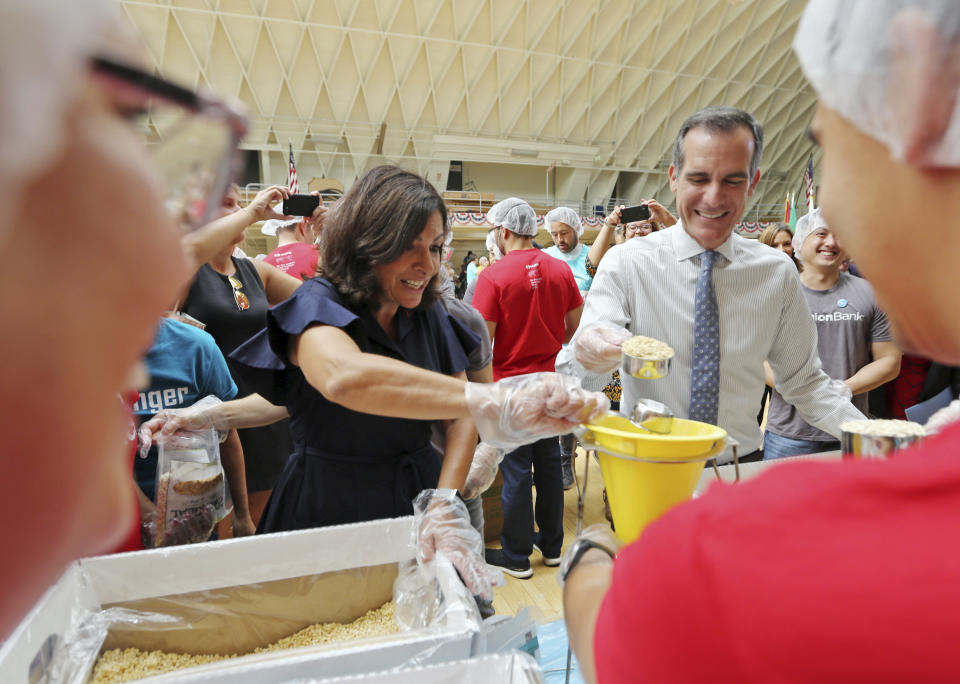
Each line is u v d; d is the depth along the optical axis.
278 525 1.19
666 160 24.11
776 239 3.55
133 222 0.17
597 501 3.07
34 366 0.15
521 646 0.82
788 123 24.48
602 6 19.53
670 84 22.12
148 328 0.19
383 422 1.17
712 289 1.44
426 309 1.26
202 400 1.30
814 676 0.24
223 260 1.88
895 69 0.25
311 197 1.72
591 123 22.84
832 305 2.09
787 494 0.27
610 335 1.11
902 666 0.23
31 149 0.13
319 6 17.88
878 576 0.23
